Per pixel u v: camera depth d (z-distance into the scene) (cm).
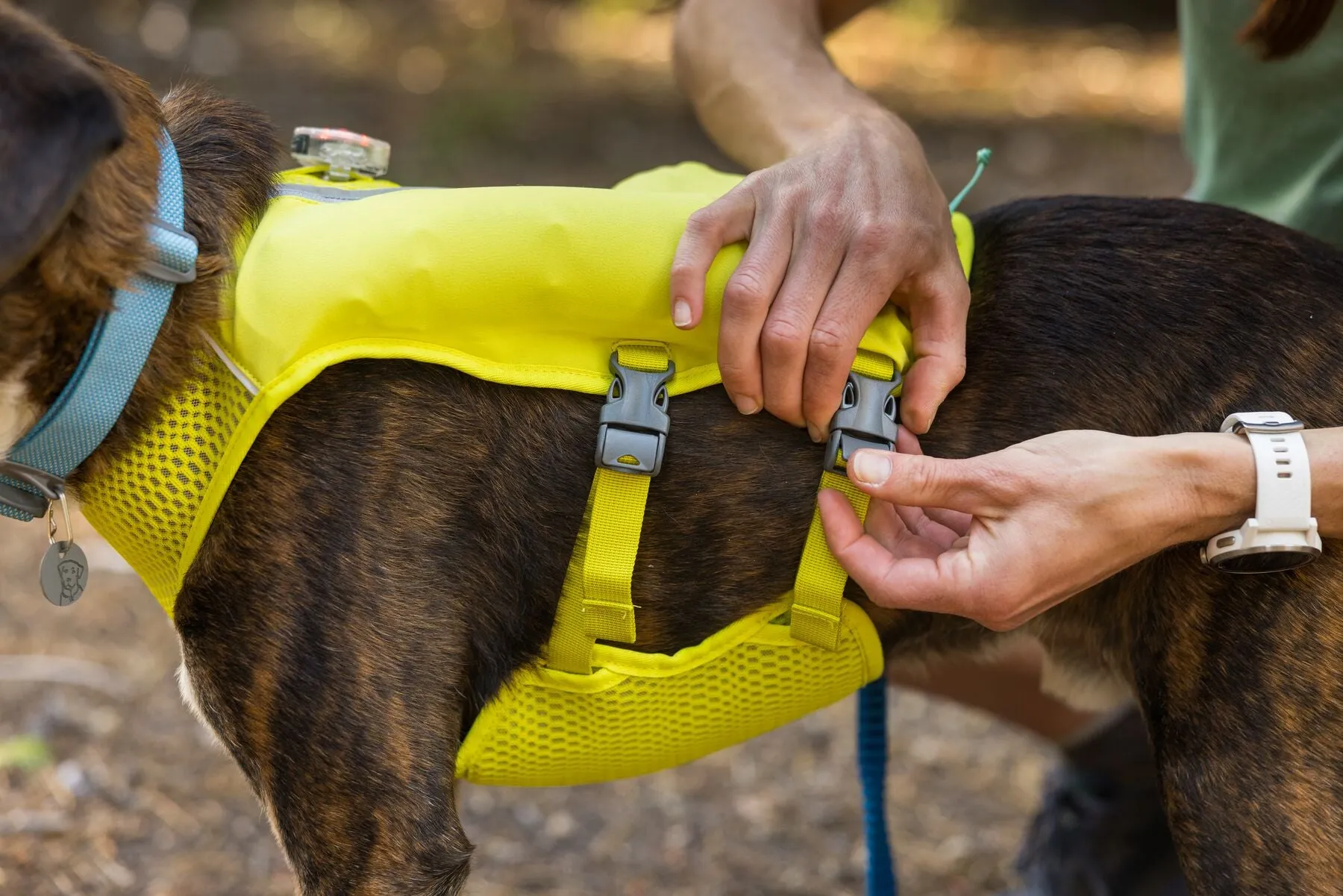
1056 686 184
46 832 246
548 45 932
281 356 146
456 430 155
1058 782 241
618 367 154
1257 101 208
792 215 151
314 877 151
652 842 271
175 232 146
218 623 151
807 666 169
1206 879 155
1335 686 150
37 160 125
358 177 181
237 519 150
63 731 278
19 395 145
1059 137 807
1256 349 160
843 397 155
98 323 143
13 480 154
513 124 713
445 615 154
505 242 149
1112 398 161
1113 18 1201
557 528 159
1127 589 164
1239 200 214
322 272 147
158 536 152
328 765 148
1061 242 170
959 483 145
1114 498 144
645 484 156
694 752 174
